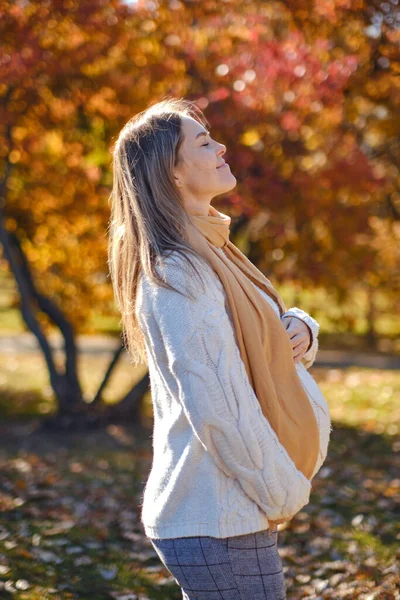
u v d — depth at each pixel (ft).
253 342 6.75
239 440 6.37
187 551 6.64
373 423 35.58
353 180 27.78
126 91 28.43
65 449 30.89
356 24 23.90
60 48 27.43
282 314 7.95
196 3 26.76
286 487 6.51
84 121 31.83
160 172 7.07
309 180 27.89
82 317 42.52
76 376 36.47
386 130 28.37
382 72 24.36
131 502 21.25
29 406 44.88
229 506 6.55
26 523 18.54
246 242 34.83
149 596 14.29
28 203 35.78
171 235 6.91
